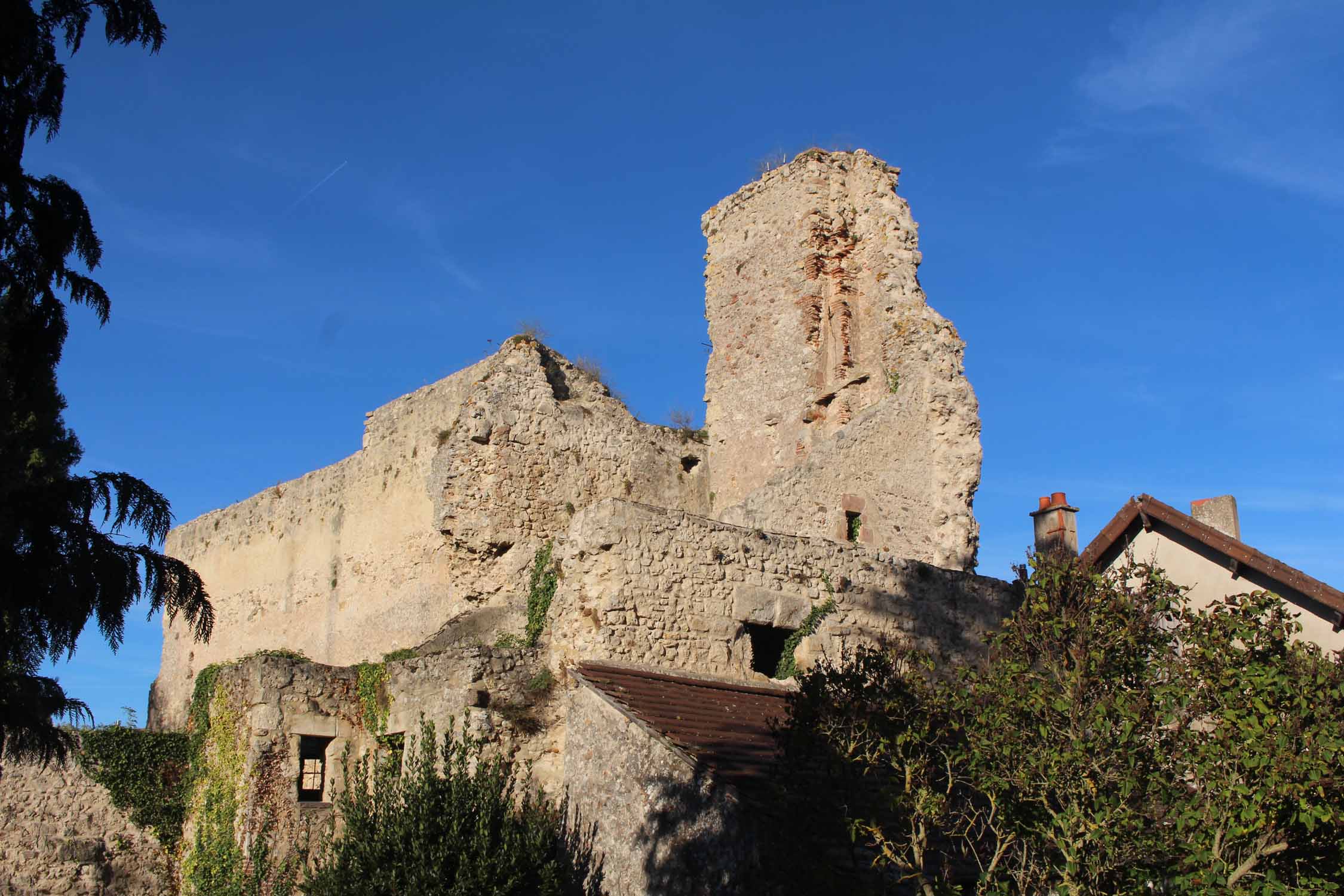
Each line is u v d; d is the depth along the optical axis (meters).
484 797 14.83
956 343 24.53
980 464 23.94
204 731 20.38
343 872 14.52
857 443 23.08
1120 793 10.56
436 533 24.31
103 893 20.52
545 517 23.14
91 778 21.11
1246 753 10.36
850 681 11.98
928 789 11.30
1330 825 10.82
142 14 11.80
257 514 31.92
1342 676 11.01
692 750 13.72
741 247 27.23
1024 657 11.98
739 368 26.61
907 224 25.47
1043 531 21.98
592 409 24.83
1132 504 20.20
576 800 15.09
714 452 26.72
